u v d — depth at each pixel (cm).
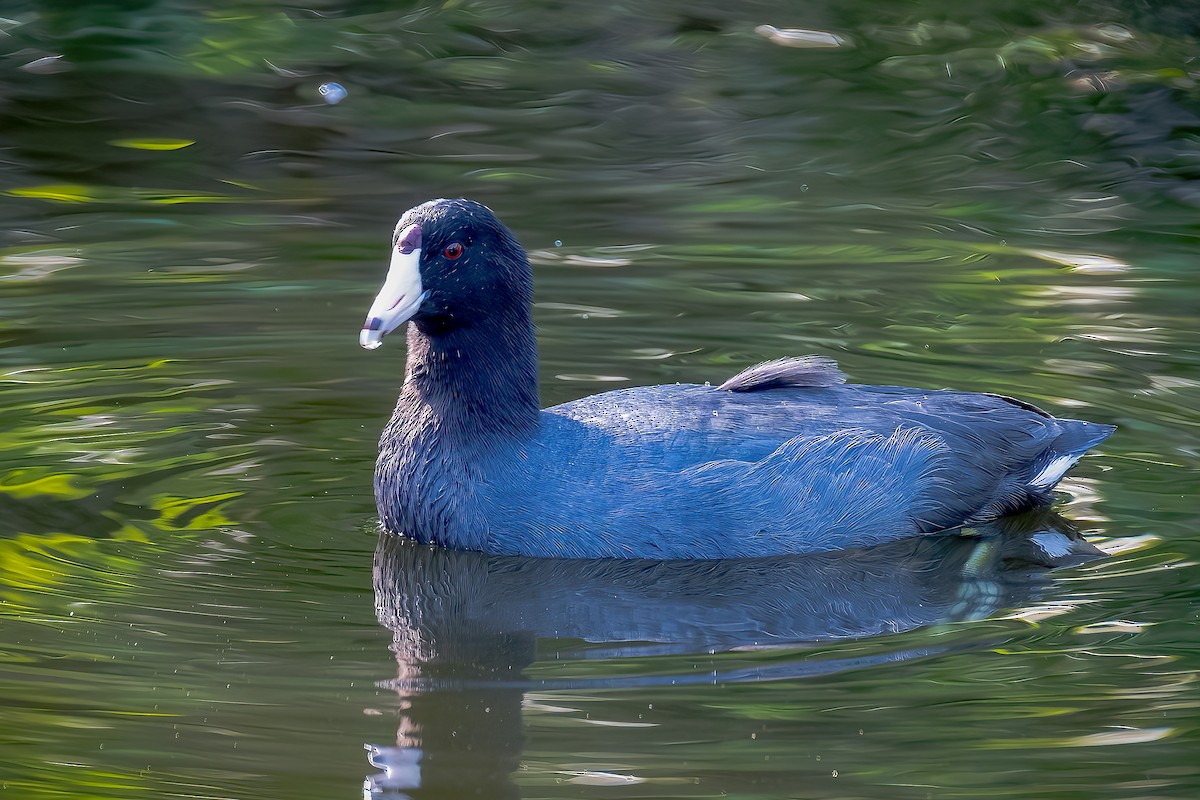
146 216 1823
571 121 2184
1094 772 796
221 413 1303
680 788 779
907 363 1414
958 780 786
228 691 872
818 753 814
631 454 1075
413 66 2366
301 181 1955
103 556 1044
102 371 1382
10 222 1788
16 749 804
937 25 2519
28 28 2397
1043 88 2267
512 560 1064
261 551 1064
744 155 2067
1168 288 1623
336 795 772
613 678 902
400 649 931
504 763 799
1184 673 901
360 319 1533
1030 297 1600
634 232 1797
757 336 1484
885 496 1105
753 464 1073
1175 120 2155
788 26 2538
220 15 2498
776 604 1006
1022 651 935
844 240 1777
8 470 1174
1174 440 1257
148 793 766
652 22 2573
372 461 1223
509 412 1085
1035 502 1164
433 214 1091
